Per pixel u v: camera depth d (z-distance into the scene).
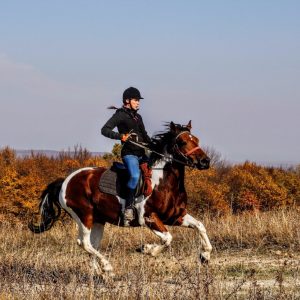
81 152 49.62
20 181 36.72
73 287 10.80
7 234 20.23
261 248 17.77
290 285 12.01
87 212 13.95
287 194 49.28
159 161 13.13
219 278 12.16
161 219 13.21
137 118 13.50
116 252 15.28
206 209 40.81
